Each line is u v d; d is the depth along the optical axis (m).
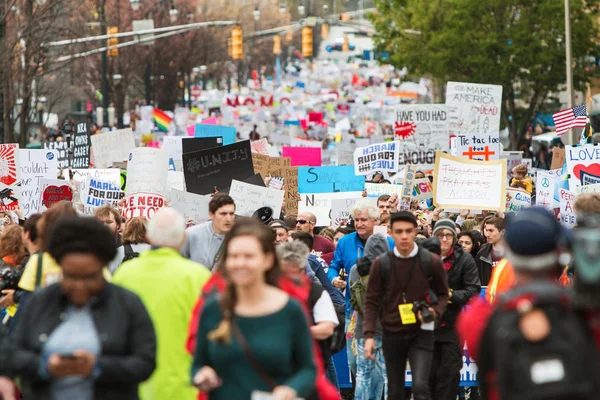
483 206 35.22
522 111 115.94
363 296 23.03
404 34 119.69
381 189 42.47
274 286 13.46
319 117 120.94
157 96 169.88
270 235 13.30
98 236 12.62
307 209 41.38
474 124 55.53
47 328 12.68
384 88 189.88
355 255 25.84
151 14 153.88
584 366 10.09
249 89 199.25
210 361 13.30
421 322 21.05
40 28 79.75
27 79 84.69
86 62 130.12
